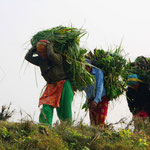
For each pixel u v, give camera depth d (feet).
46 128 22.68
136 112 31.24
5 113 23.71
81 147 21.76
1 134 21.13
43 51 26.45
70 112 26.40
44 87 26.96
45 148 20.51
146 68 31.42
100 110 29.84
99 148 21.93
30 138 21.06
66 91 26.48
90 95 29.43
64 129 23.34
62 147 21.02
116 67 30.01
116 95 30.25
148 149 23.06
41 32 27.61
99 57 30.37
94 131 24.12
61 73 26.68
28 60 27.32
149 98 31.09
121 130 24.57
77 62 26.86
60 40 26.73
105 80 29.73
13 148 19.99
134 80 30.78
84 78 27.50
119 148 22.17
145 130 26.43
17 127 22.22
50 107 26.11
